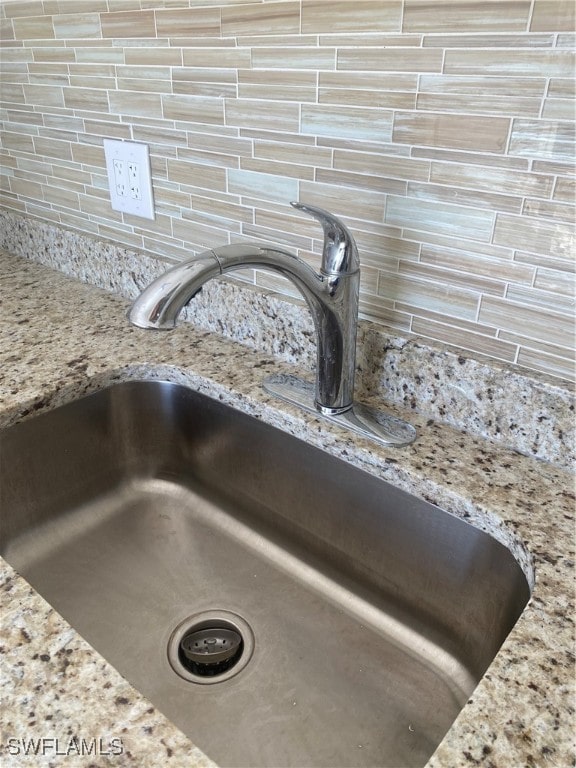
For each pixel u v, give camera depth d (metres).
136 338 0.93
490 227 0.62
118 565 0.81
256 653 0.70
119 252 1.03
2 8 1.04
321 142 0.71
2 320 0.98
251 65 0.74
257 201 0.81
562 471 0.64
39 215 1.20
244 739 0.61
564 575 0.52
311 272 0.65
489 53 0.56
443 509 0.63
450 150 0.62
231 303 0.89
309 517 0.79
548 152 0.56
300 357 0.84
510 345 0.66
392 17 0.60
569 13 0.51
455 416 0.71
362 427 0.71
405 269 0.70
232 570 0.81
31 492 0.82
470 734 0.39
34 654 0.45
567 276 0.59
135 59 0.87
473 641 0.66
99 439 0.88
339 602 0.76
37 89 1.06
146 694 0.65
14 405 0.76
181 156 0.88
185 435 0.91
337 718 0.63
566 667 0.44
